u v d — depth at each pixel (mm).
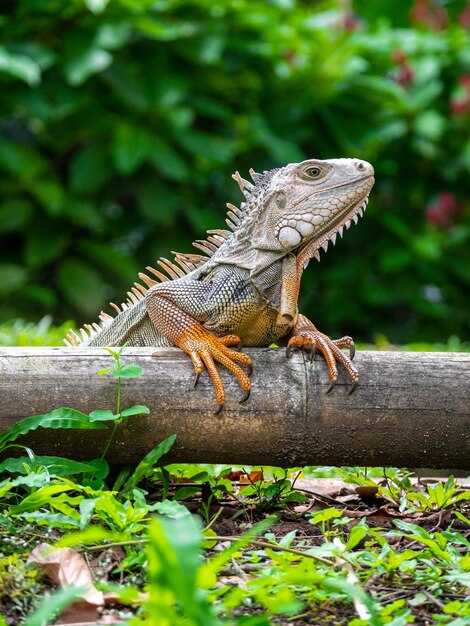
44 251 11375
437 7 13484
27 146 12094
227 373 4336
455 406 4301
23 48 10703
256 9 11336
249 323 4617
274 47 11516
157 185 11367
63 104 10906
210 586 3133
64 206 11156
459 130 12648
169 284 4574
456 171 12562
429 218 12055
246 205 4828
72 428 4234
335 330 12500
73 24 11062
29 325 9719
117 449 4316
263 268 4531
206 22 11117
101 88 11375
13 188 11289
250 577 3467
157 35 10750
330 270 12250
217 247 5059
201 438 4297
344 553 3627
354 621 2965
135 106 10828
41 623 2988
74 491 4273
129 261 11414
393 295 11875
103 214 11852
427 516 4641
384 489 5000
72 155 12094
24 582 3270
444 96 12891
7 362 4266
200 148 10938
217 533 4172
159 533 2447
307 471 5566
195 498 4746
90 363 4312
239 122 11828
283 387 4301
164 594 2621
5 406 4211
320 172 4570
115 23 10773
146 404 4258
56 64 10984
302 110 11758
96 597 3150
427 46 12430
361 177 4559
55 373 4266
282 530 4262
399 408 4297
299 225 4504
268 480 5449
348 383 4316
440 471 6160
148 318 5051
